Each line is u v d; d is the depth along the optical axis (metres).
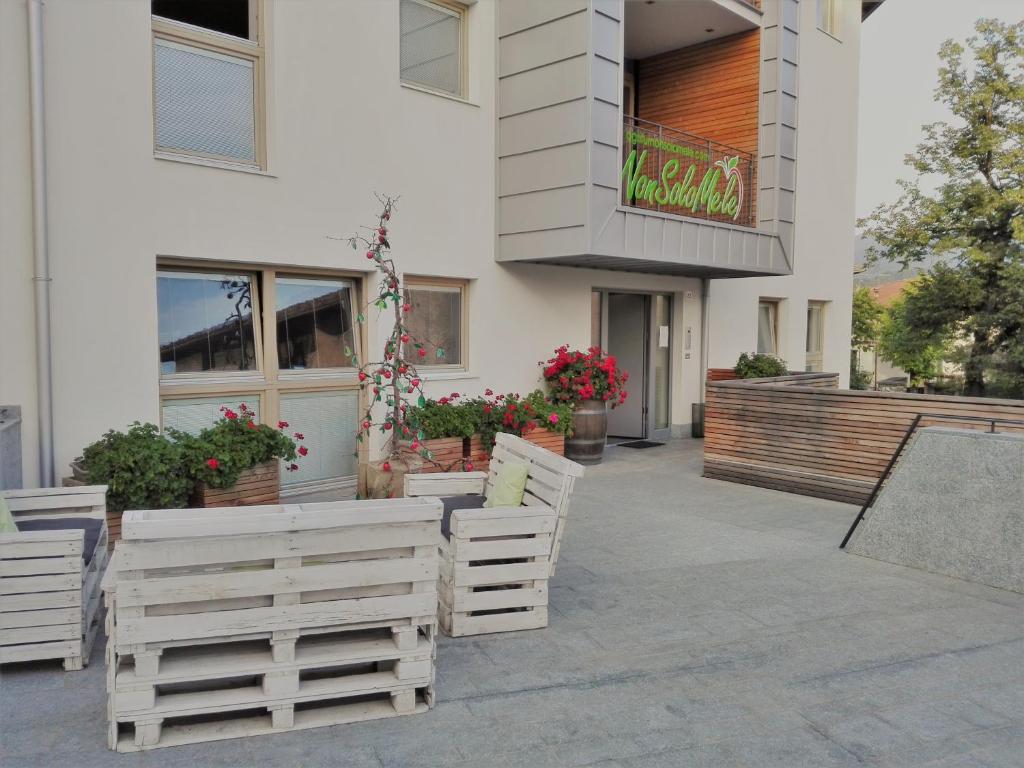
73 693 3.47
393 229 7.99
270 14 6.96
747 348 12.98
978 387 20.55
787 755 3.03
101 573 4.30
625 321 11.80
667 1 9.89
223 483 5.93
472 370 8.95
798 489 7.96
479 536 4.19
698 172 10.50
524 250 8.70
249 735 3.07
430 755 2.97
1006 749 3.12
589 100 7.99
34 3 5.53
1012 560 5.07
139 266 6.27
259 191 6.97
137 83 6.18
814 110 13.95
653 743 3.10
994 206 18.94
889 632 4.34
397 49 7.93
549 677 3.70
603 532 6.46
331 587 3.15
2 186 5.57
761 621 4.48
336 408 7.85
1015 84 18.97
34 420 5.76
